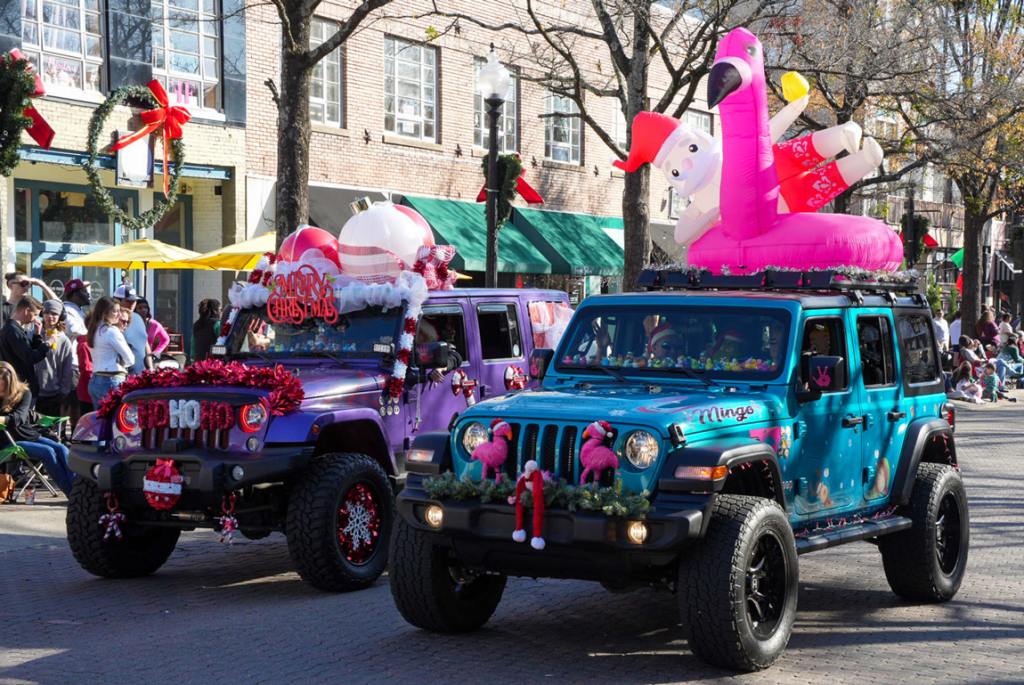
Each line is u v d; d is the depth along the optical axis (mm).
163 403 8539
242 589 8672
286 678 6359
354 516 8578
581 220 28938
